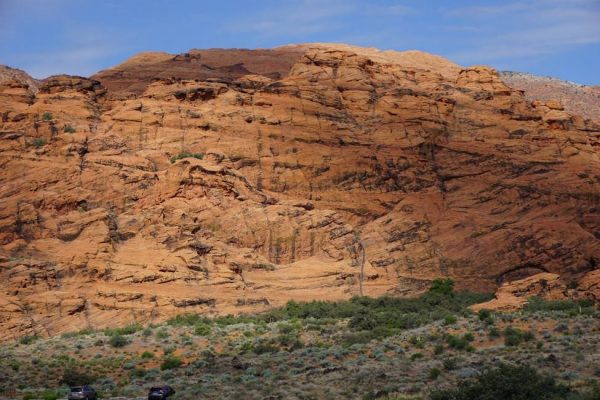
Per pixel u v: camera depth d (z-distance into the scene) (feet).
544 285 395.55
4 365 320.50
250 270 431.02
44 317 391.04
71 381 295.69
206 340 351.46
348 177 500.74
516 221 495.00
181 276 411.54
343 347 315.78
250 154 497.05
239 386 271.90
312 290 432.66
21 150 458.50
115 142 477.77
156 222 436.35
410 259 467.52
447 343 301.22
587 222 504.84
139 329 376.89
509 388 237.66
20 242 418.51
